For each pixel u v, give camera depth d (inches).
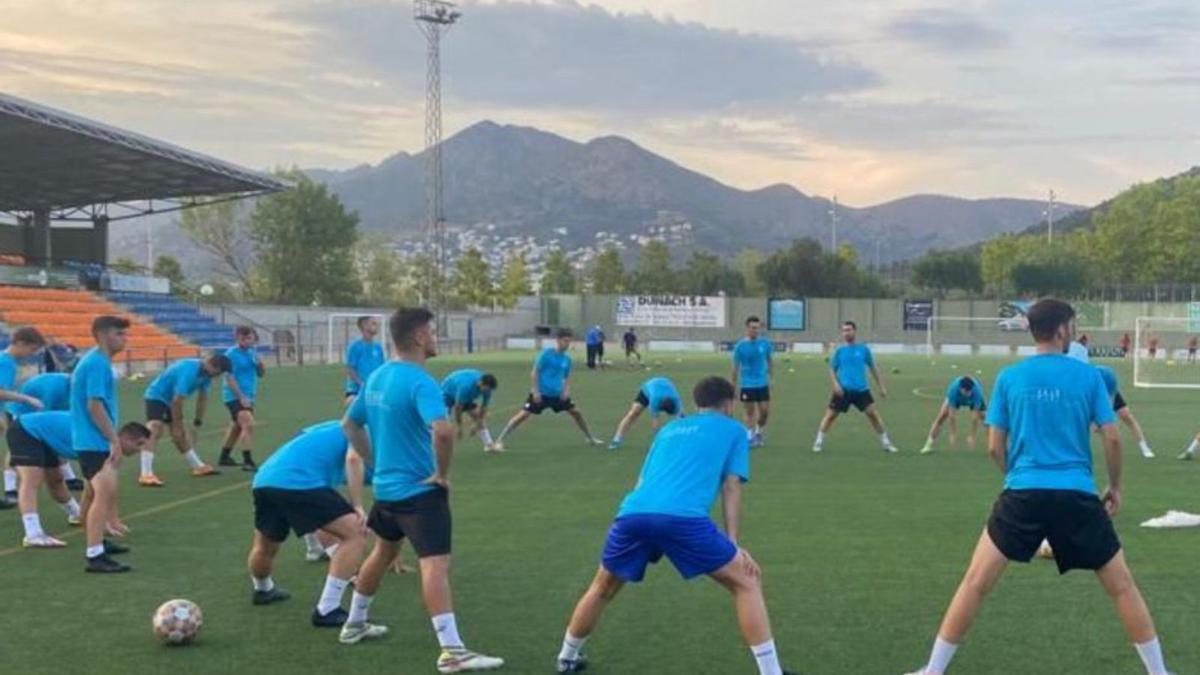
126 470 532.1
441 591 226.4
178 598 285.6
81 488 458.3
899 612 269.4
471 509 423.5
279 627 257.8
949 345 2527.1
